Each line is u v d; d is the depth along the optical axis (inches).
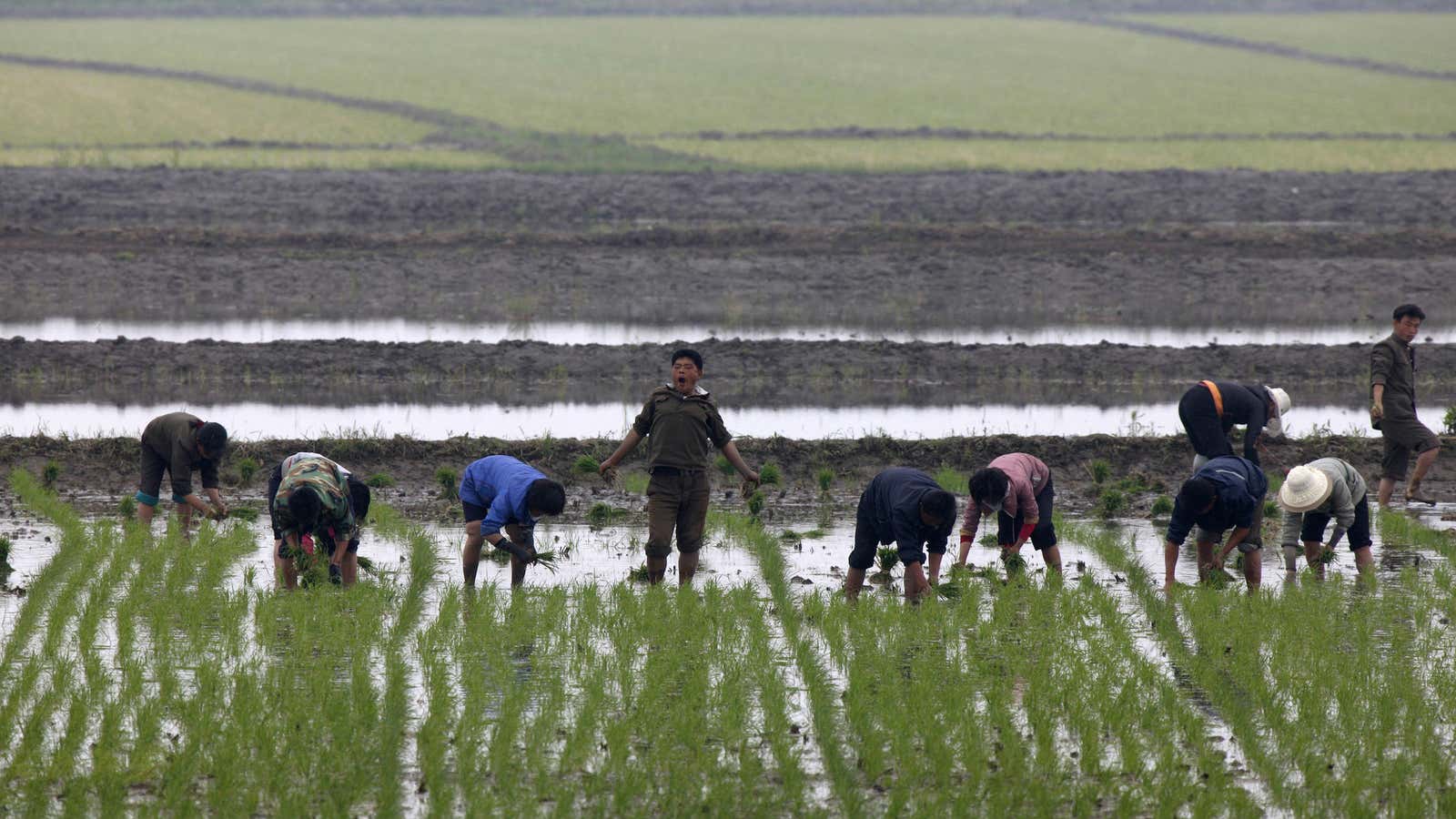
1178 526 1711.4
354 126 7741.1
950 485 2345.0
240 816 1110.4
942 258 4375.0
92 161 6013.8
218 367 3181.6
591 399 3041.3
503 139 7160.4
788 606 1690.5
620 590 1695.4
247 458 2411.4
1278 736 1302.9
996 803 1150.3
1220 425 2001.7
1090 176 5846.5
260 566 1859.0
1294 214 5315.0
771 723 1305.4
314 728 1261.1
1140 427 2780.5
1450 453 2561.5
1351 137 7652.6
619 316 3890.3
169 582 1691.7
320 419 2800.2
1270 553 2044.8
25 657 1461.6
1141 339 3678.6
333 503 1651.1
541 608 1643.7
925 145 7135.8
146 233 4443.9
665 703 1358.3
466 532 1904.5
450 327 3715.6
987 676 1441.9
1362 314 4013.3
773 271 4286.4
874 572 1911.9
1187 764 1239.5
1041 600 1679.4
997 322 3878.0
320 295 4037.9
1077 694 1381.6
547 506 1681.8
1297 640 1549.0
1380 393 2201.0
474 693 1342.3
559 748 1263.5
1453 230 4997.5
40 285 3993.6
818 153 6712.6
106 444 2433.6
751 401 3024.1
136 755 1206.3
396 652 1477.6
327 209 5078.7
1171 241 4658.0
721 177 5728.3
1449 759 1248.8
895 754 1248.8
